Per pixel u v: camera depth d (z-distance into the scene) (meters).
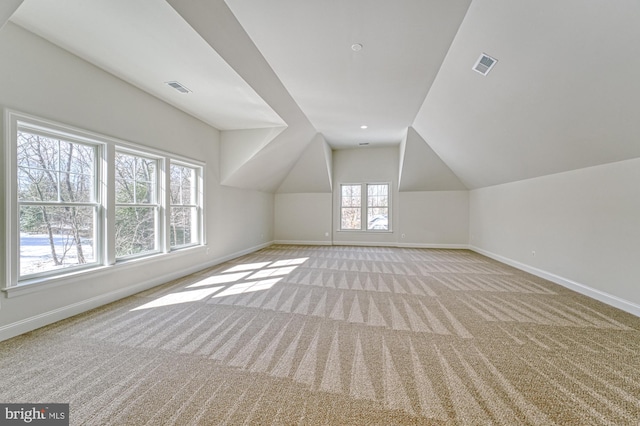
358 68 3.54
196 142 4.79
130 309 3.07
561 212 4.08
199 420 1.48
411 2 2.39
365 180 8.27
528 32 2.40
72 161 2.95
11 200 2.36
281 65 3.45
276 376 1.88
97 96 3.05
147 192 3.95
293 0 2.34
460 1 2.39
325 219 8.52
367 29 2.75
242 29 2.70
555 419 1.50
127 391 1.71
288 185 8.41
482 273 4.86
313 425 1.46
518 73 2.88
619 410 1.57
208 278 4.43
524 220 5.03
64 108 2.73
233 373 1.91
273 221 8.65
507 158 4.69
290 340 2.38
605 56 2.17
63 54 2.71
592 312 3.03
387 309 3.12
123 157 3.59
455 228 7.79
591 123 2.86
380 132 6.58
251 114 4.59
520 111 3.39
